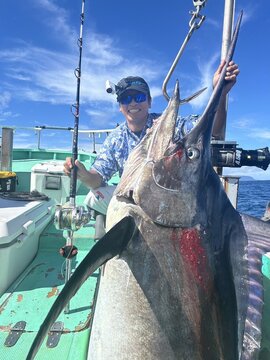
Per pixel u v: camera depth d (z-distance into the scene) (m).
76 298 2.54
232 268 1.45
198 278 1.40
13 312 2.34
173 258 1.41
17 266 2.83
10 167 4.69
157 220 1.41
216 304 1.42
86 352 1.99
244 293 1.44
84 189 5.37
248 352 1.38
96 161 2.83
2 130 4.61
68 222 2.23
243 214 1.58
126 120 2.72
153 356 1.41
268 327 1.58
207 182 1.50
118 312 1.45
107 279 1.50
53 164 4.80
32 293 2.58
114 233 1.34
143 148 1.56
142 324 1.42
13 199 3.49
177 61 1.80
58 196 4.41
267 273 1.52
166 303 1.41
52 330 2.17
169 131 1.48
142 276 1.41
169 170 1.43
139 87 2.60
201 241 1.42
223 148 2.07
